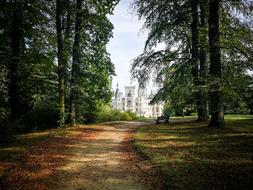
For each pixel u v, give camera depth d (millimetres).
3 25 22109
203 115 27562
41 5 22812
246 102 25281
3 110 23531
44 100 26156
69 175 10156
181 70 24547
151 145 15117
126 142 17281
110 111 45000
